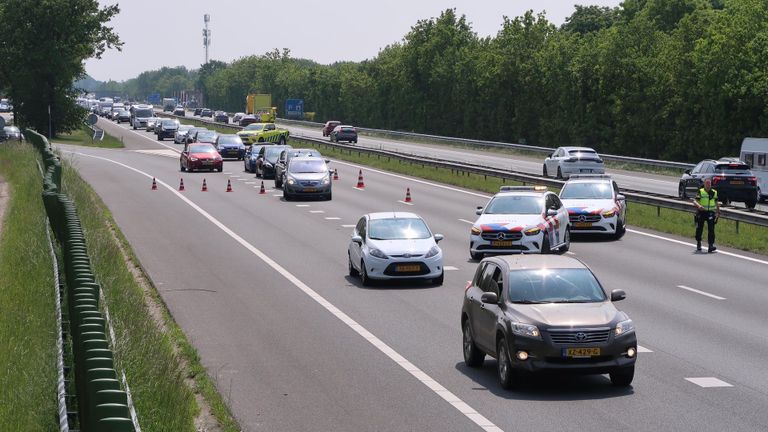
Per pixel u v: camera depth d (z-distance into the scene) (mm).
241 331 30312
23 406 19766
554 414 20922
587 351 22250
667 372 24672
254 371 25266
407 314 33031
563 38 165125
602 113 147000
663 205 61562
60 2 165625
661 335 29172
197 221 60562
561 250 48719
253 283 39281
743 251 48656
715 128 121938
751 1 121625
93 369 14820
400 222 41000
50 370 21891
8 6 165125
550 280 24234
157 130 171625
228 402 22203
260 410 21641
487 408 21531
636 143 141625
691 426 19875
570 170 87188
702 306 33875
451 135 199375
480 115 183875
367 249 39000
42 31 166375
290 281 39812
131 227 57000
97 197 71625
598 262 44750
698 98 128500
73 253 27266
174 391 20672
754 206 70750
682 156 131875
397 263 38375
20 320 29125
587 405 21641
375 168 110812
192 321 31859
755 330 29812
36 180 69500
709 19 135000
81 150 137250
